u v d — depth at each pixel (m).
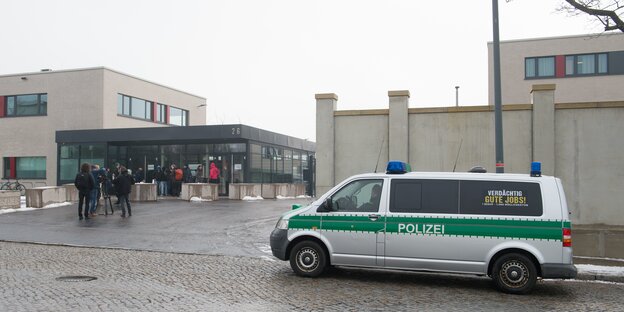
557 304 8.01
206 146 29.95
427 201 9.21
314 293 8.35
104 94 34.16
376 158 16.64
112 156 31.56
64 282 8.80
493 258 8.91
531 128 15.42
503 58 33.00
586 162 14.95
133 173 31.27
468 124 15.95
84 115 34.47
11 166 36.50
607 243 12.05
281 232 9.81
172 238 14.64
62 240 14.14
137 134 30.06
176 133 29.16
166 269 10.26
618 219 14.63
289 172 34.12
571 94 31.92
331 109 17.03
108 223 17.47
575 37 31.94
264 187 28.80
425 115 16.30
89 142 31.19
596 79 31.61
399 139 16.31
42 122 35.69
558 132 15.21
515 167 15.50
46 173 35.44
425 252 9.09
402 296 8.32
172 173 28.88
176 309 7.12
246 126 28.09
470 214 8.98
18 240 14.07
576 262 11.62
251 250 12.93
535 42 32.53
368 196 9.55
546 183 8.88
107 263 10.84
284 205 23.56
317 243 9.63
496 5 13.40
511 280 8.74
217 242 14.05
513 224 8.79
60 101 35.22
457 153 15.98
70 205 23.52
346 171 16.89
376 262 9.31
